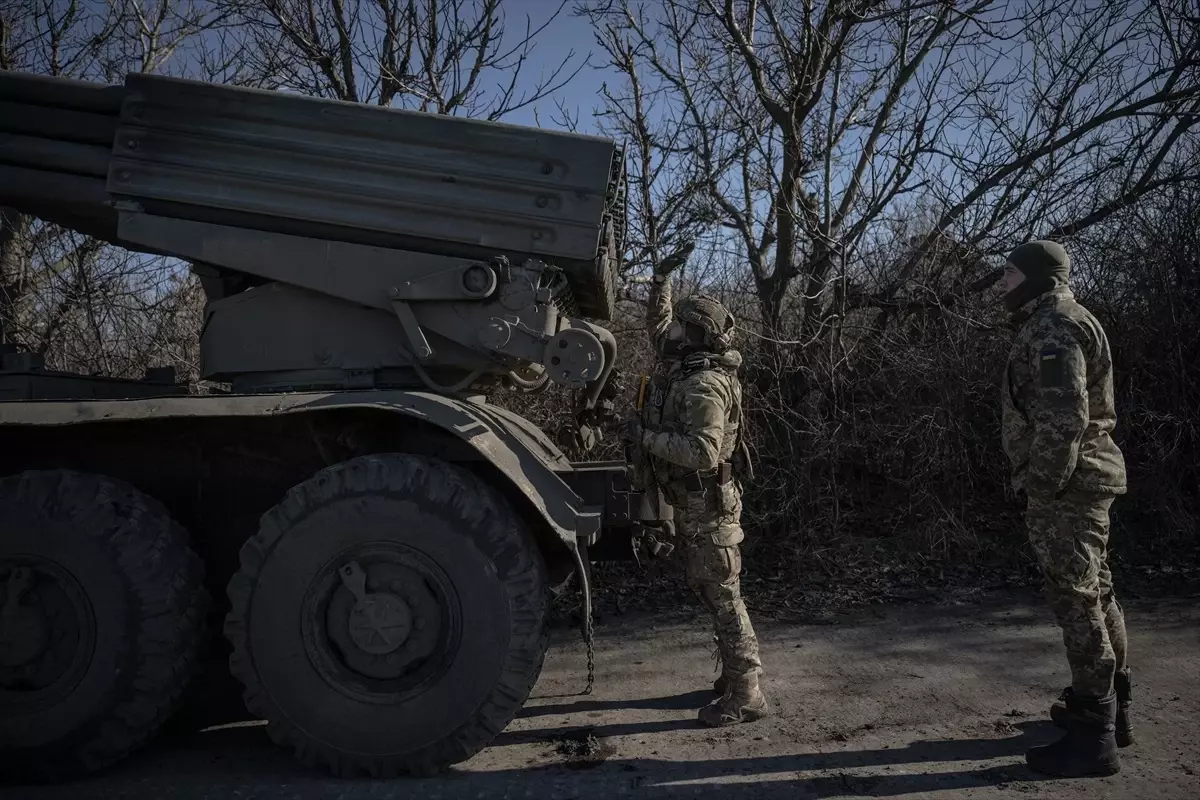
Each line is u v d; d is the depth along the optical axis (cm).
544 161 337
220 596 352
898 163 653
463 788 298
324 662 305
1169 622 461
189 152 347
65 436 345
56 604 303
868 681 397
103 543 301
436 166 339
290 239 348
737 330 634
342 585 306
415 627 304
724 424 344
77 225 390
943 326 631
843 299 627
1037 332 303
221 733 356
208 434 347
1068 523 298
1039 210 645
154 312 692
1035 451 294
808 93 654
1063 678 390
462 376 368
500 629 300
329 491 306
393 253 343
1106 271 637
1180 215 641
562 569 386
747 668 355
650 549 408
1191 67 655
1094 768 293
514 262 341
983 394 619
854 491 654
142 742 307
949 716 353
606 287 371
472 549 300
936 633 464
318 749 305
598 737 345
